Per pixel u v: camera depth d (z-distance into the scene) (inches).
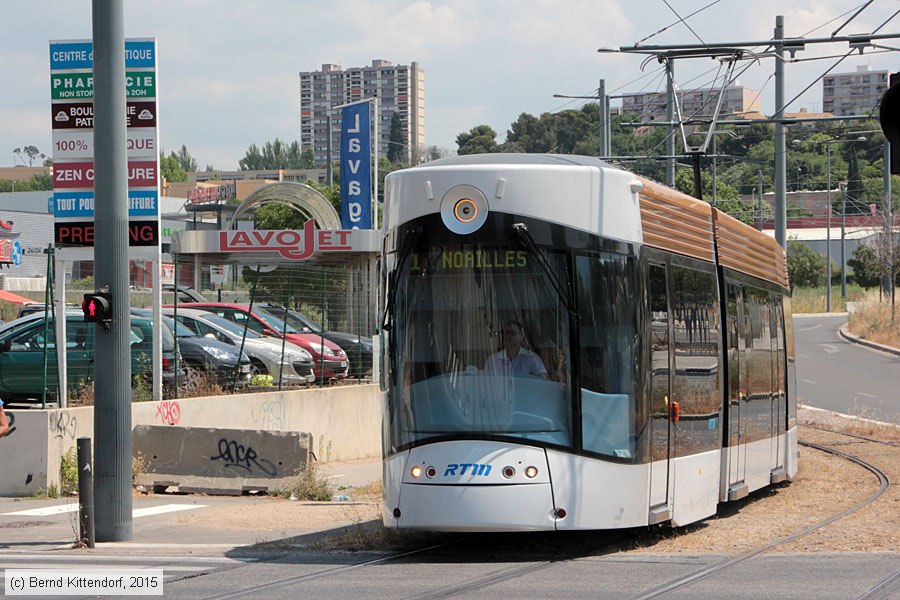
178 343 1095.0
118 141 625.3
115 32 624.1
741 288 733.3
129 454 631.2
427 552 554.3
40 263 3553.2
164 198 5068.9
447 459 516.4
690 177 4461.1
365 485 943.0
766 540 576.4
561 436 519.5
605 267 539.8
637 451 541.3
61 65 921.5
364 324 1339.8
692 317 625.6
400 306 544.1
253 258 1685.5
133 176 950.4
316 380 1246.3
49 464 839.7
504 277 533.3
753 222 4719.5
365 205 1973.4
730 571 488.4
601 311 535.2
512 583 464.8
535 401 522.3
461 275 536.7
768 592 437.1
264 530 663.1
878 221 3179.1
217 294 1573.6
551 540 581.0
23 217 3577.8
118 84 626.5
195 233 1646.2
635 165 4456.2
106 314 617.6
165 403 954.1
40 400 967.0
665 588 447.8
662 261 585.9
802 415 1392.7
